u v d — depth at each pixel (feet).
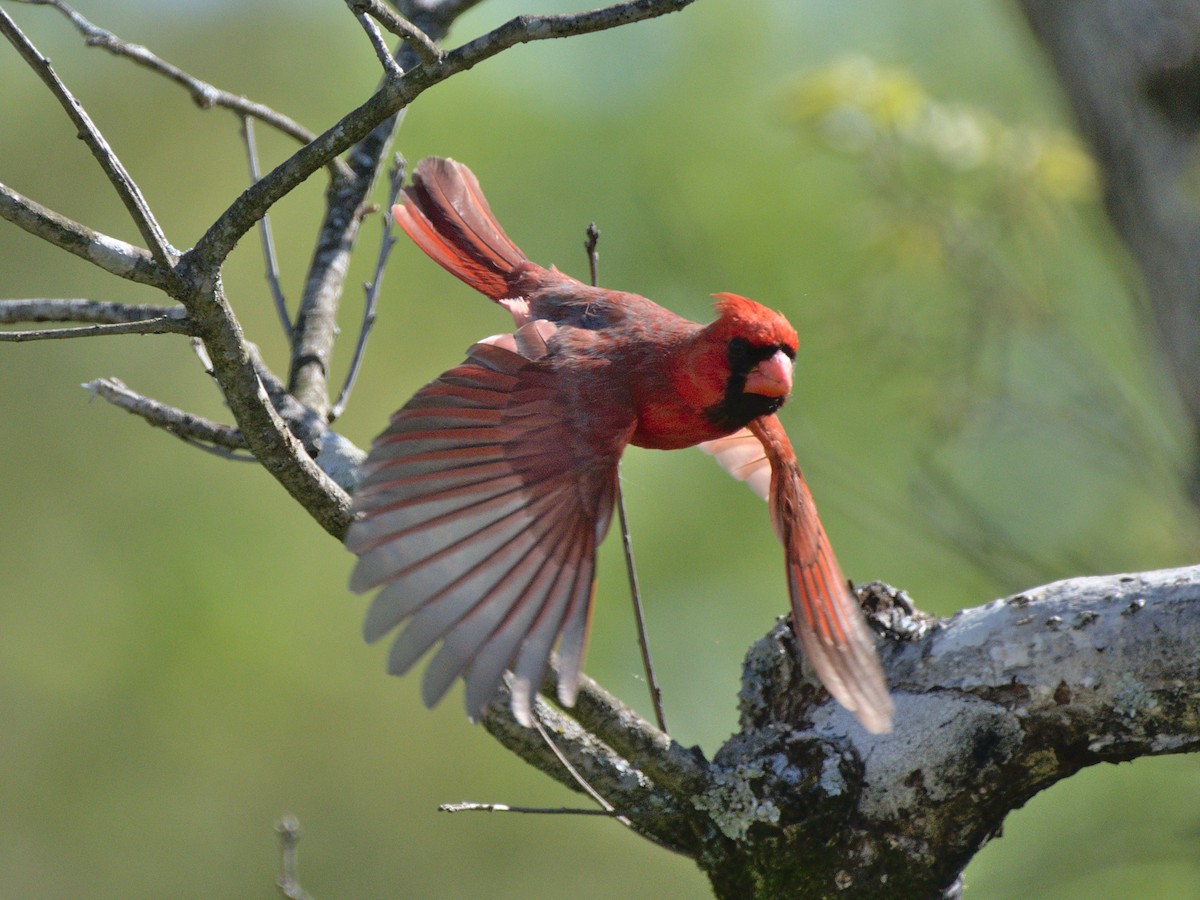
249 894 44.96
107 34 22.36
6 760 45.32
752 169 43.75
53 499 47.06
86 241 15.93
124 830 45.32
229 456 20.45
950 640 18.49
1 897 44.47
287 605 45.85
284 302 24.27
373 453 17.01
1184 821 33.42
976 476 42.93
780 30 46.03
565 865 46.57
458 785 46.34
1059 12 36.73
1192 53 33.94
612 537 43.50
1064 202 36.63
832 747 18.53
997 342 38.29
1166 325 34.17
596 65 45.62
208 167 50.06
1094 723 17.70
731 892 18.90
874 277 36.81
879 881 18.30
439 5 27.37
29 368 48.03
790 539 19.98
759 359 20.30
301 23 50.72
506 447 17.92
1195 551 34.60
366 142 26.21
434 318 46.42
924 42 46.11
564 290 22.84
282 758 45.60
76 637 45.91
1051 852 33.35
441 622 16.31
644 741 18.81
